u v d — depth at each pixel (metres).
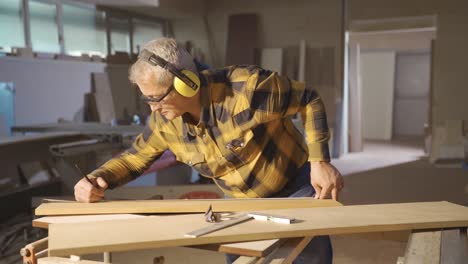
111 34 6.68
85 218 1.29
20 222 3.55
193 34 7.76
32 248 1.17
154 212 1.35
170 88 1.23
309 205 1.36
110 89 6.28
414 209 1.30
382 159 6.69
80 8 6.05
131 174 1.57
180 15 7.43
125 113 6.43
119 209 1.34
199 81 1.28
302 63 6.95
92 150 3.81
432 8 6.39
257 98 1.36
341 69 6.89
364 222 1.17
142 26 7.39
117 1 6.09
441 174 5.55
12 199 3.71
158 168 3.82
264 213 1.24
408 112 9.70
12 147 3.67
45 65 5.28
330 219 1.20
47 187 3.96
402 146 8.09
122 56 6.48
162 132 1.52
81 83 5.86
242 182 1.55
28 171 3.72
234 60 7.31
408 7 6.49
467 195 4.55
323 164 1.40
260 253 1.02
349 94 7.35
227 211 1.31
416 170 5.83
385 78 9.04
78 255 1.07
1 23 4.87
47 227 1.26
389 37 7.10
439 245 1.07
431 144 6.42
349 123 7.43
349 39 7.20
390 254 2.94
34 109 5.14
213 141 1.46
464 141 6.23
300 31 7.06
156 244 1.05
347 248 3.05
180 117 1.45
